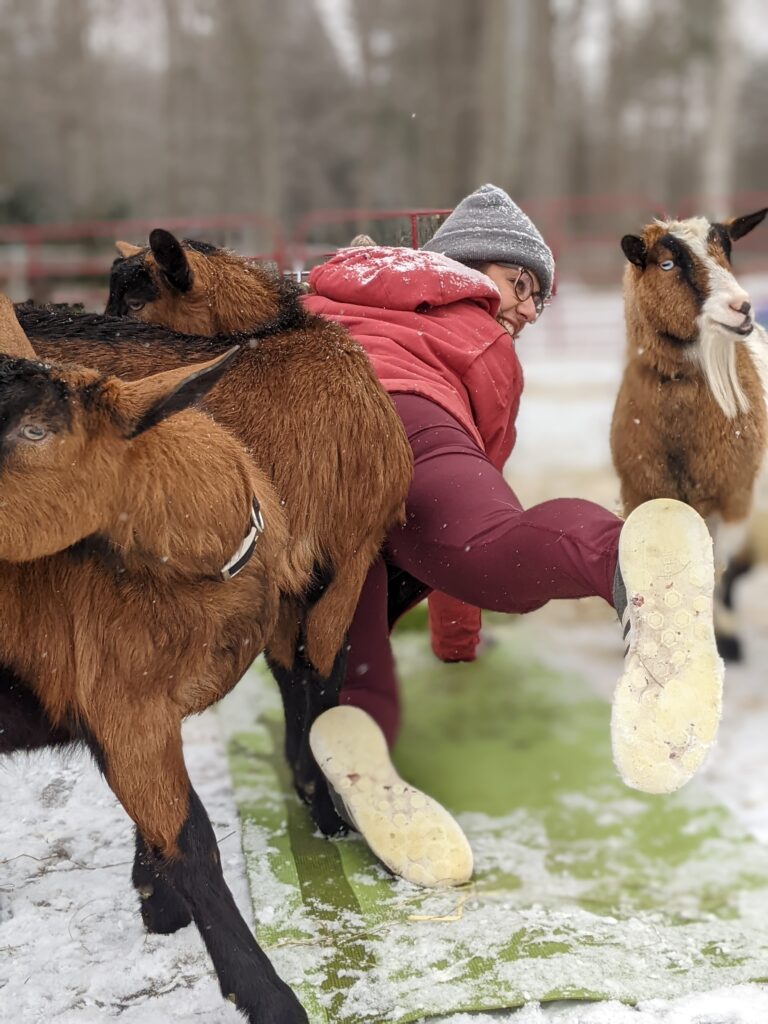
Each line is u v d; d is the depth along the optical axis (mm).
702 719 2377
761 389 4711
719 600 5629
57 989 2729
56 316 2990
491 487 3021
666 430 4711
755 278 20953
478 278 3672
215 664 2555
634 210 31969
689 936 3121
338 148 42844
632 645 2412
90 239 18078
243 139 38844
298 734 3506
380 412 2979
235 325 3232
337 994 2742
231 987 2441
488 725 4566
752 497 4949
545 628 5984
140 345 2924
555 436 10758
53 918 2998
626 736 2379
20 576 2396
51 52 40562
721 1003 2746
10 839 3348
